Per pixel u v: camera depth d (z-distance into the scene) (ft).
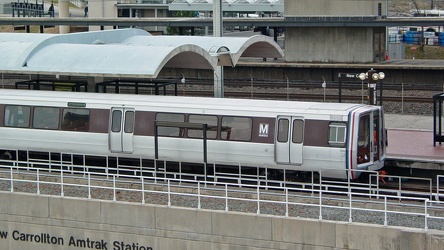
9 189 102.68
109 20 265.34
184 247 88.74
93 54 125.29
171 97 115.55
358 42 227.81
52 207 94.63
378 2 228.84
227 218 86.28
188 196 97.91
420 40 303.89
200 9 302.04
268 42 141.59
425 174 115.03
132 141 113.91
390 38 312.91
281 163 105.91
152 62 118.83
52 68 123.95
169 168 116.67
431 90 191.72
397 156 118.52
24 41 136.98
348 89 194.08
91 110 116.67
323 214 88.94
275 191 99.25
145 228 90.22
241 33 300.81
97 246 93.04
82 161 122.83
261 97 185.78
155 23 258.37
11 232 97.30
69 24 271.49
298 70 219.82
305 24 230.07
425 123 152.46
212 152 109.50
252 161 107.55
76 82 135.74
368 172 103.30
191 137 110.11
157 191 92.38
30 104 121.19
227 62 133.28
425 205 79.92
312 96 181.98
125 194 99.71
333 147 102.83
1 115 122.93
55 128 119.24
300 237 83.35
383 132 110.11
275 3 311.68
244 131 107.65
